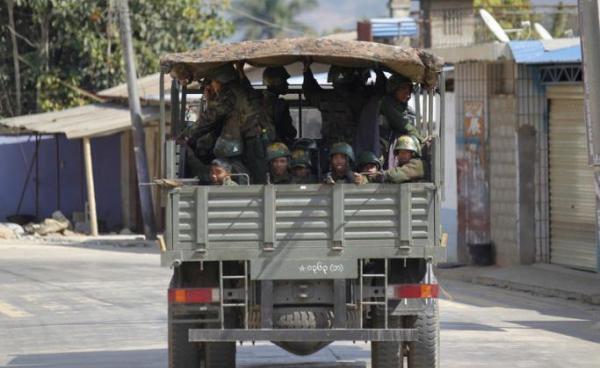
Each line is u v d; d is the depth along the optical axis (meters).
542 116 54.56
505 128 55.31
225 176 25.17
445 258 24.28
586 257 52.16
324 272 24.28
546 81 54.09
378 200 24.31
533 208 54.56
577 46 51.00
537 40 52.72
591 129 38.22
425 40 67.69
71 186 88.94
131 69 75.56
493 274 52.78
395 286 24.53
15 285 50.44
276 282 24.50
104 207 88.25
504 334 36.41
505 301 45.94
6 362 31.47
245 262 24.31
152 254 66.56
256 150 26.75
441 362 30.73
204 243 24.22
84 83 99.19
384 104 26.94
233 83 26.94
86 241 75.44
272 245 24.30
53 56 97.69
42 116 84.94
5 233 77.62
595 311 42.94
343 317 24.41
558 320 40.22
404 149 25.14
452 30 66.62
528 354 32.25
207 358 27.03
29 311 42.25
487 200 56.91
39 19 95.69
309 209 24.30
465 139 58.25
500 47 52.72
